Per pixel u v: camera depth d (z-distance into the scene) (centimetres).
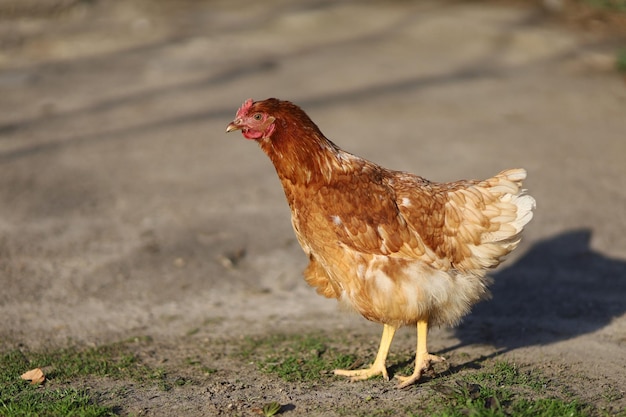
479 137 1053
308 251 533
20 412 474
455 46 1476
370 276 491
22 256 768
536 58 1392
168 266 757
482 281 521
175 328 643
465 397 472
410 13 1678
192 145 1057
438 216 495
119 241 804
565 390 497
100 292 707
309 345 597
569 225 813
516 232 497
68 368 559
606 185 902
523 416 448
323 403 489
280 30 1631
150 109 1189
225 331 637
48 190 916
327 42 1537
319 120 1125
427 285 487
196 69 1377
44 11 1733
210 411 482
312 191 493
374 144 1030
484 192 504
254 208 880
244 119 491
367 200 488
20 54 1479
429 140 1043
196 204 887
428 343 600
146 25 1678
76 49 1512
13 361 573
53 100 1228
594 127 1086
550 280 716
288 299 700
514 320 643
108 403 496
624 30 1491
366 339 611
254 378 538
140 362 573
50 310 672
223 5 1873
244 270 754
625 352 571
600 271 728
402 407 477
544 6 1656
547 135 1059
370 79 1307
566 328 622
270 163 1007
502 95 1224
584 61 1356
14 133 1089
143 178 954
